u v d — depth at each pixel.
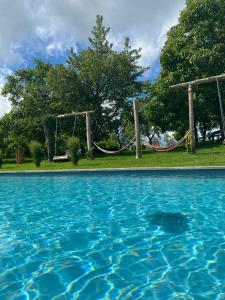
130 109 30.55
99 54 27.86
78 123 29.67
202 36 22.58
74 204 8.36
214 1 22.73
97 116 29.25
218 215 6.47
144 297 3.25
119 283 3.58
